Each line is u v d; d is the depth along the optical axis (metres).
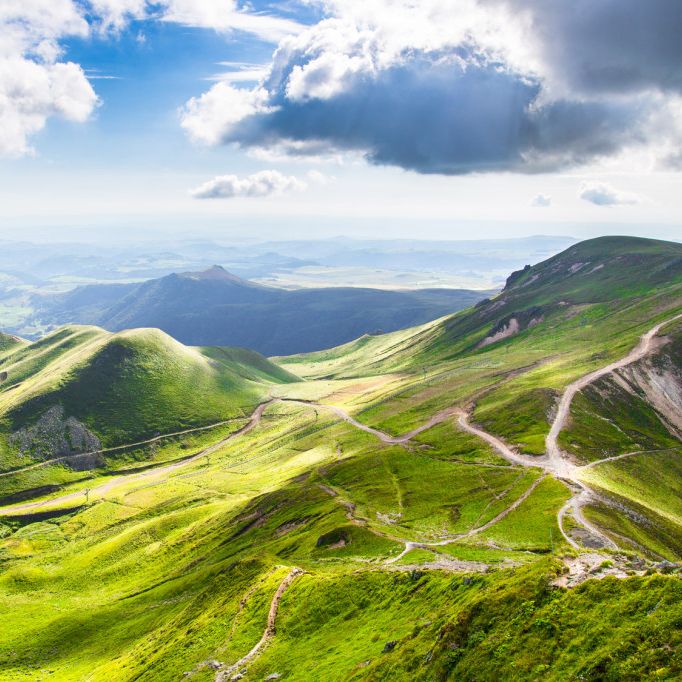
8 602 168.88
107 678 88.31
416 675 40.16
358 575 69.94
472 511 108.31
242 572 96.81
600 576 38.66
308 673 52.38
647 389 189.38
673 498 122.94
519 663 34.03
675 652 27.91
